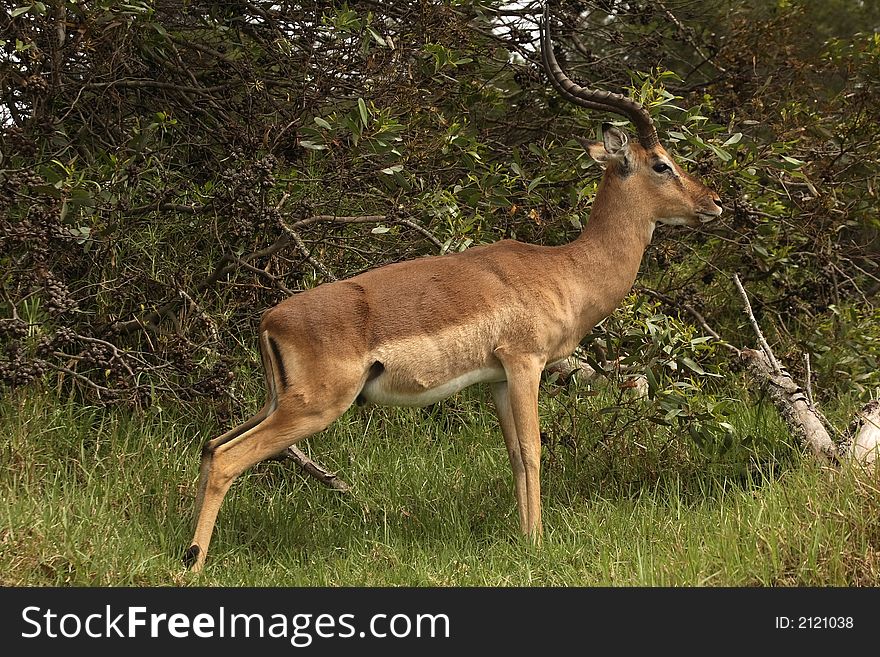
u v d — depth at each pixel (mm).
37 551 10031
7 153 13844
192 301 13609
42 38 14453
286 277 14969
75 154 15281
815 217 18234
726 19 20828
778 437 14633
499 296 12023
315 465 13445
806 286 18297
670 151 15211
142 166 14781
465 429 15352
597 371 14312
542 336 12242
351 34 14945
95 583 10047
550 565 11117
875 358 17172
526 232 16609
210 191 14906
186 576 10648
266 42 16281
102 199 13305
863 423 13430
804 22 22125
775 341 18750
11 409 12719
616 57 20453
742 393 16250
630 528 11945
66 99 15305
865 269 21422
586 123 17344
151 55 15641
